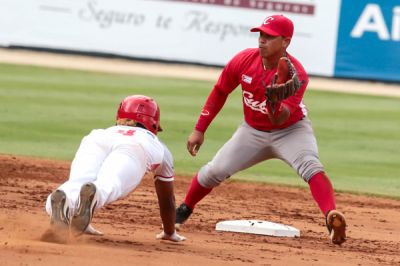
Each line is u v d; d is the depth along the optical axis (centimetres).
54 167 3231
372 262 1867
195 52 6222
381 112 5325
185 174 3334
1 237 1723
